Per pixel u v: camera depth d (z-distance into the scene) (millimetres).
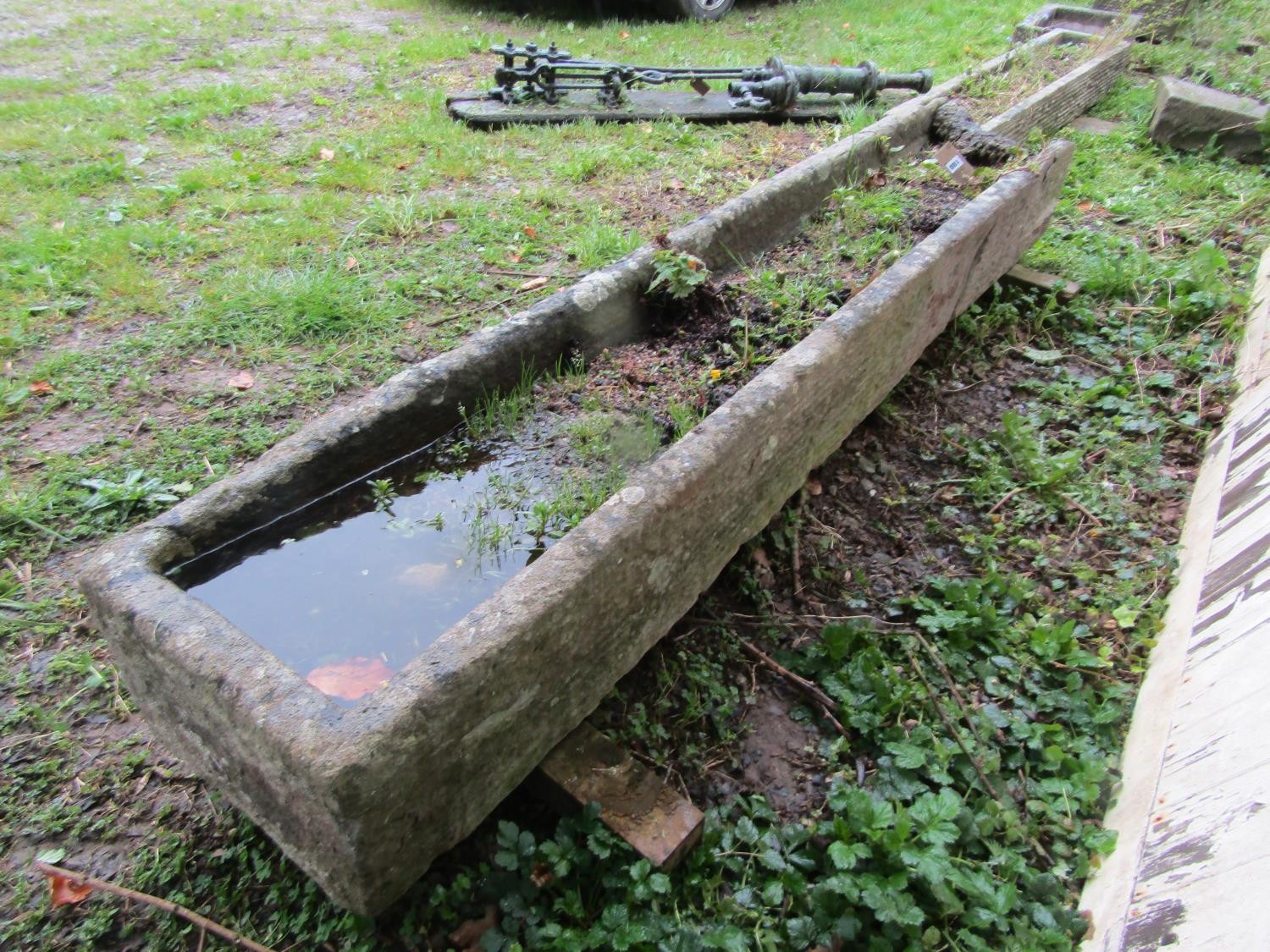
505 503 2527
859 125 5578
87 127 5383
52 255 4043
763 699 2527
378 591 2219
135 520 2814
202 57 6867
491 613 1711
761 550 2893
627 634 2105
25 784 2119
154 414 3223
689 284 3150
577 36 7785
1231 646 2236
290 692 1529
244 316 3699
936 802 2094
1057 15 8180
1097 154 5824
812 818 2223
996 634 2715
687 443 2230
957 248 3340
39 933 1873
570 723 2018
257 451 3068
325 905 1901
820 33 8172
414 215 4492
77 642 2447
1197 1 8023
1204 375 3783
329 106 5945
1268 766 1764
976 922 1929
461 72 6734
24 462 2984
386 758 1471
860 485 3283
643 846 1976
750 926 1980
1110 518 3141
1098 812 2229
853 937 1896
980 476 3352
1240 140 5691
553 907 1939
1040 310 4203
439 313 3814
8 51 6848
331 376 3422
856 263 3562
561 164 5113
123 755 2184
